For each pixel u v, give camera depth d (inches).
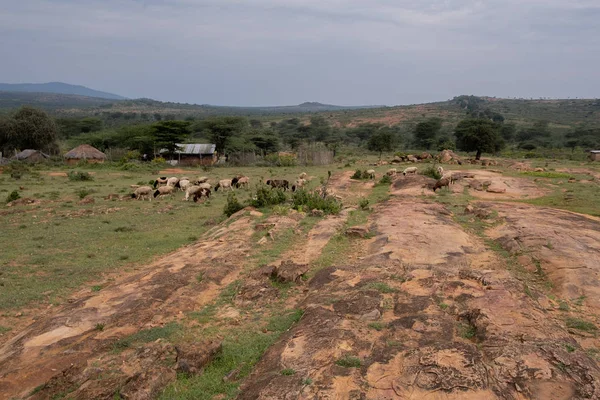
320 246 532.1
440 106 7465.6
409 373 228.5
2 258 541.6
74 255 563.2
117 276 488.7
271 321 337.1
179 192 1127.6
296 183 1150.3
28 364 278.5
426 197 903.1
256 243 552.4
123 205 928.3
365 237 559.5
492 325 279.4
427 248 492.1
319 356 252.5
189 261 485.1
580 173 1375.5
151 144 2273.6
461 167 1596.9
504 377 226.5
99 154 2137.1
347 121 5900.6
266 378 236.2
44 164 1953.7
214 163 2212.1
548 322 288.5
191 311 360.5
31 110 2445.9
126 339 306.8
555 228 557.6
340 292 358.6
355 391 218.1
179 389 246.5
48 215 812.0
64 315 346.3
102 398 232.5
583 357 243.6
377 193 1008.2
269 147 2805.1
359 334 277.0
